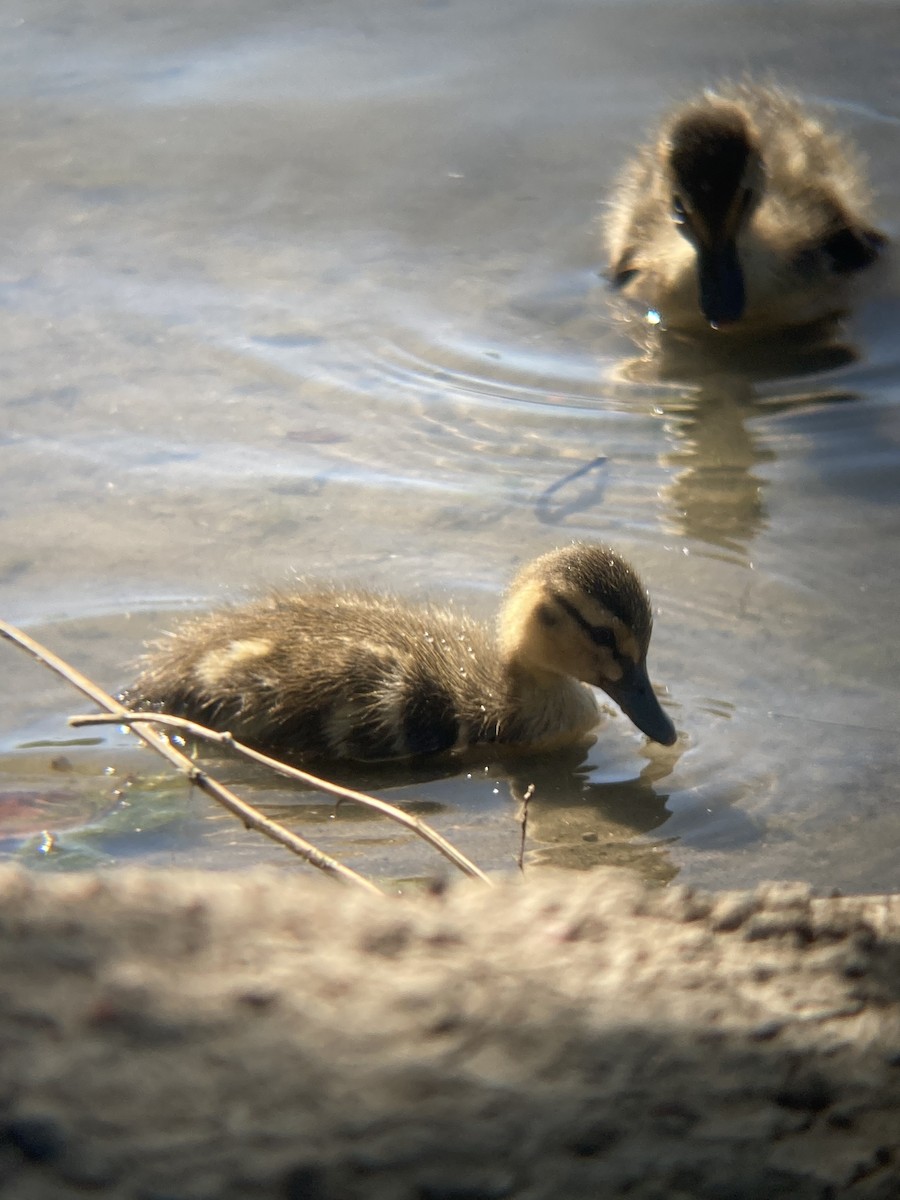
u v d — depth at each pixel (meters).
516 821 9.00
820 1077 4.04
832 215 15.44
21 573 10.95
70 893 3.94
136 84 17.84
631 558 11.27
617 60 18.11
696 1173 3.84
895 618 10.46
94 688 8.24
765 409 13.30
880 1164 4.01
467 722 10.09
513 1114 3.72
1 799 8.92
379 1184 3.55
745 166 14.55
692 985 4.12
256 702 10.06
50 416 12.76
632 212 15.58
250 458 12.34
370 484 12.12
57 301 14.32
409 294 14.68
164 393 13.12
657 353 14.14
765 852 8.43
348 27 19.08
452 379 13.57
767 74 17.66
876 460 12.46
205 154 16.64
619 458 12.58
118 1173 3.42
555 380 13.66
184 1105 3.53
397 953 4.00
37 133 16.94
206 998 3.72
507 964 4.05
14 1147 3.41
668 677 10.11
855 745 9.29
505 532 11.60
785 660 10.13
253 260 15.07
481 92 17.67
